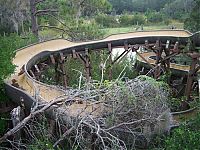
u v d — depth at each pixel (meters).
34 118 11.16
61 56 20.23
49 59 20.34
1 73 13.10
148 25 47.38
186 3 46.28
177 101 16.50
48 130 10.41
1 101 14.14
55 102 10.03
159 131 9.83
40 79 20.06
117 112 9.35
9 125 13.80
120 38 22.08
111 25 45.53
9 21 29.31
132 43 21.81
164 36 21.45
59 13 29.19
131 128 9.48
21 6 30.25
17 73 15.96
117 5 56.62
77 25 29.03
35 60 18.56
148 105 9.50
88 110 10.12
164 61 22.08
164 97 9.90
